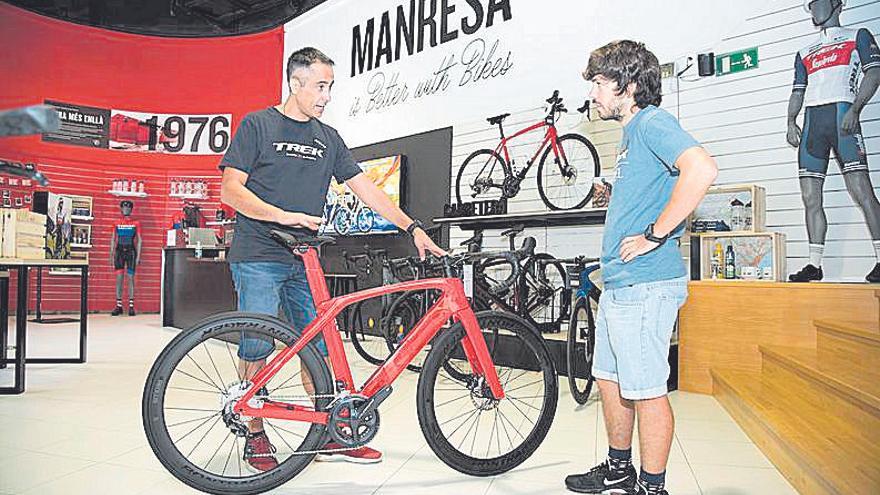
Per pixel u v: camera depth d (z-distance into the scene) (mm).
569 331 3648
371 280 6996
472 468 2293
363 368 4883
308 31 8539
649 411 1894
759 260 4180
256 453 2229
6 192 9266
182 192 10289
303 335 2127
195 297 7289
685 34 4762
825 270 4059
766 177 4348
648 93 1945
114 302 10211
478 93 6219
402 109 7008
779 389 3234
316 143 2539
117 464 2436
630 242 1845
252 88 10031
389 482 2254
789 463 2334
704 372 3979
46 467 2393
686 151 1770
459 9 6461
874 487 1786
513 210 5832
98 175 10086
